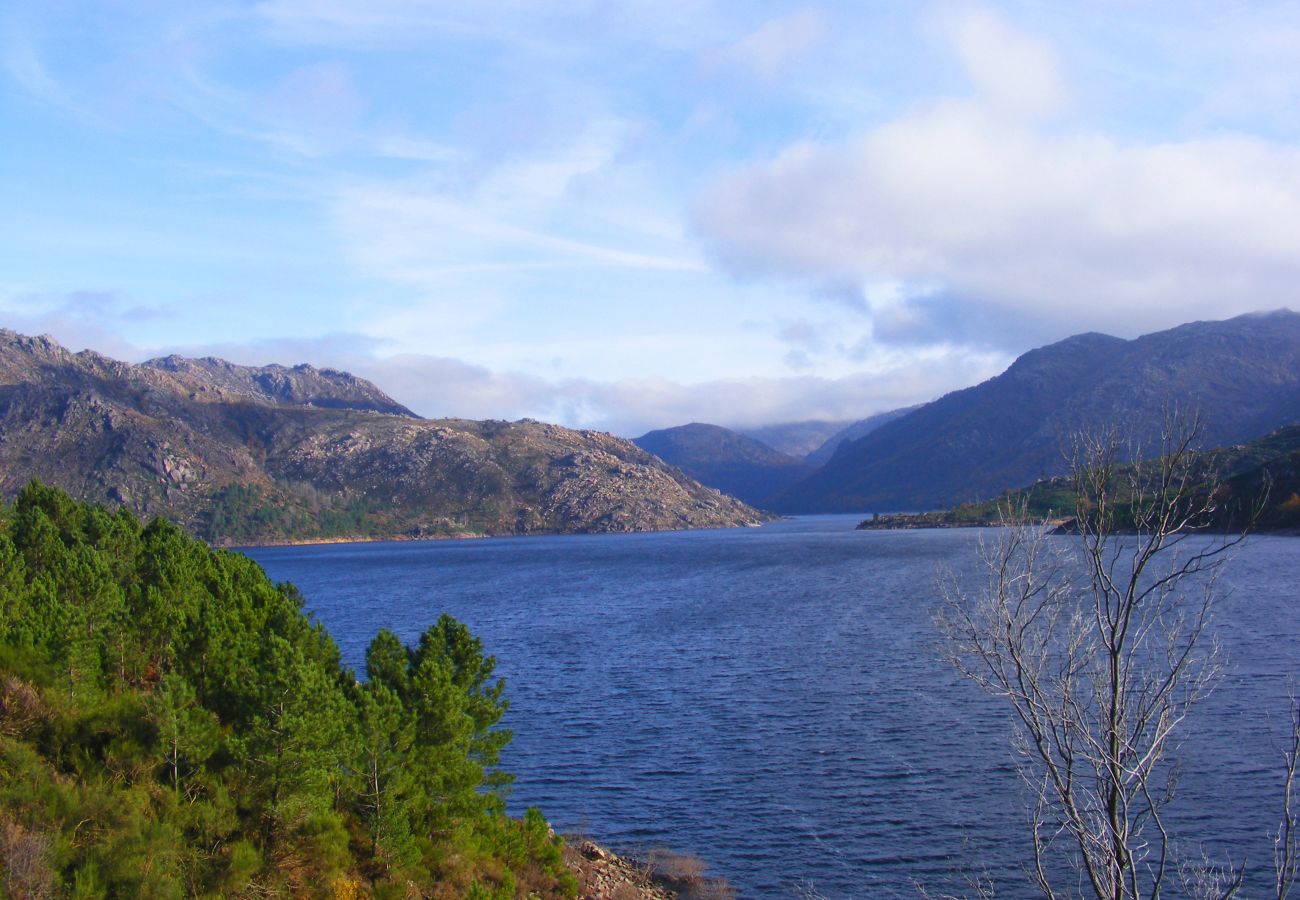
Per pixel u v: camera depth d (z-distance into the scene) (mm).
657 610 114500
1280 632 70438
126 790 25297
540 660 77188
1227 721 45906
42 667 29156
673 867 33344
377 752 28688
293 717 26734
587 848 35062
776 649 78188
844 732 49188
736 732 50594
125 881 22453
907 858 32938
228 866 24922
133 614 36781
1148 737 25562
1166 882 29156
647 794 41375
